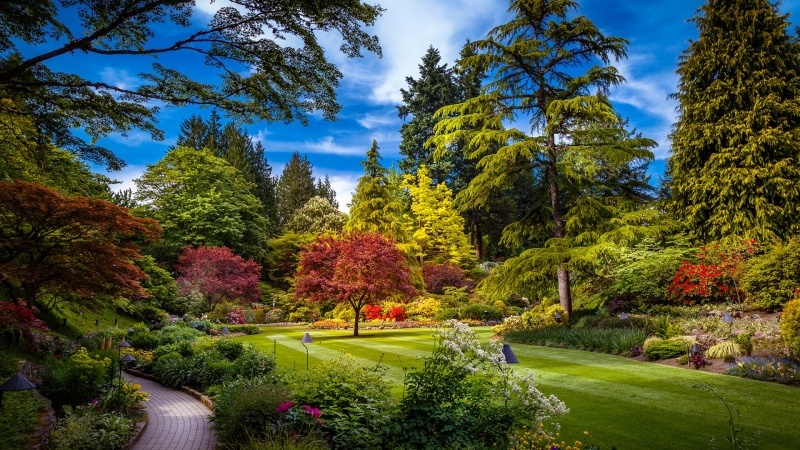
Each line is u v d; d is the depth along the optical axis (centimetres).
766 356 945
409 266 2845
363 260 1995
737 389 805
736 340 1038
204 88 596
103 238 1028
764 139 1681
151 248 2878
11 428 524
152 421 782
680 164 1938
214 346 1247
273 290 3538
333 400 573
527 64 1762
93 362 827
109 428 635
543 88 1770
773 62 1769
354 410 542
